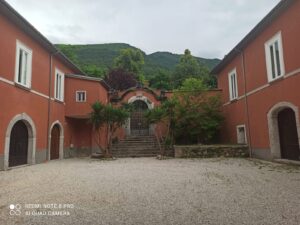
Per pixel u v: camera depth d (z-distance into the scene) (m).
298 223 3.38
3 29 9.19
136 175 7.34
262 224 3.37
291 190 5.23
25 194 5.11
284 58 9.70
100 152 15.48
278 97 10.16
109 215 3.78
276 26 10.21
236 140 14.48
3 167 8.95
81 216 3.75
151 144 15.72
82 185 5.93
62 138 14.34
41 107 12.03
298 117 8.95
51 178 7.02
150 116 13.90
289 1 9.09
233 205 4.22
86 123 16.31
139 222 3.48
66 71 15.31
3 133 9.02
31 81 11.15
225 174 7.41
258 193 5.02
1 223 3.51
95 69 32.38
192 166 9.45
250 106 12.66
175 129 15.05
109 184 6.02
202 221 3.50
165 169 8.64
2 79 9.05
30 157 11.00
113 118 13.37
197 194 4.98
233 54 14.25
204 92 15.70
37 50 11.78
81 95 15.09
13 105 9.71
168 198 4.70
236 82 14.38
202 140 15.70
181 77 33.69
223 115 16.28
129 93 18.44
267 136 11.09
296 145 9.78
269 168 8.62
